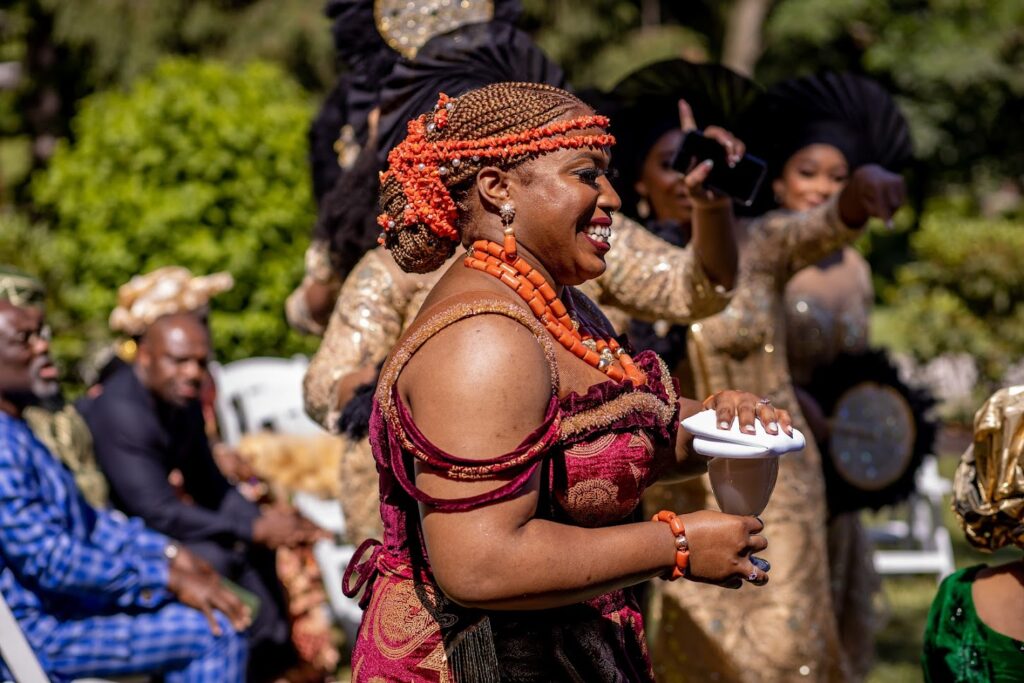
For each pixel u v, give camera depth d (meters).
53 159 9.29
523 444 2.10
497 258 2.30
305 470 6.17
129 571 4.13
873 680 5.94
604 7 20.16
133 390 5.12
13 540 3.96
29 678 3.36
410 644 2.32
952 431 12.66
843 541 4.96
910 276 13.30
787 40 22.08
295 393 6.87
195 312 5.20
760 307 4.21
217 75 9.20
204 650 4.21
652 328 4.23
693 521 2.21
